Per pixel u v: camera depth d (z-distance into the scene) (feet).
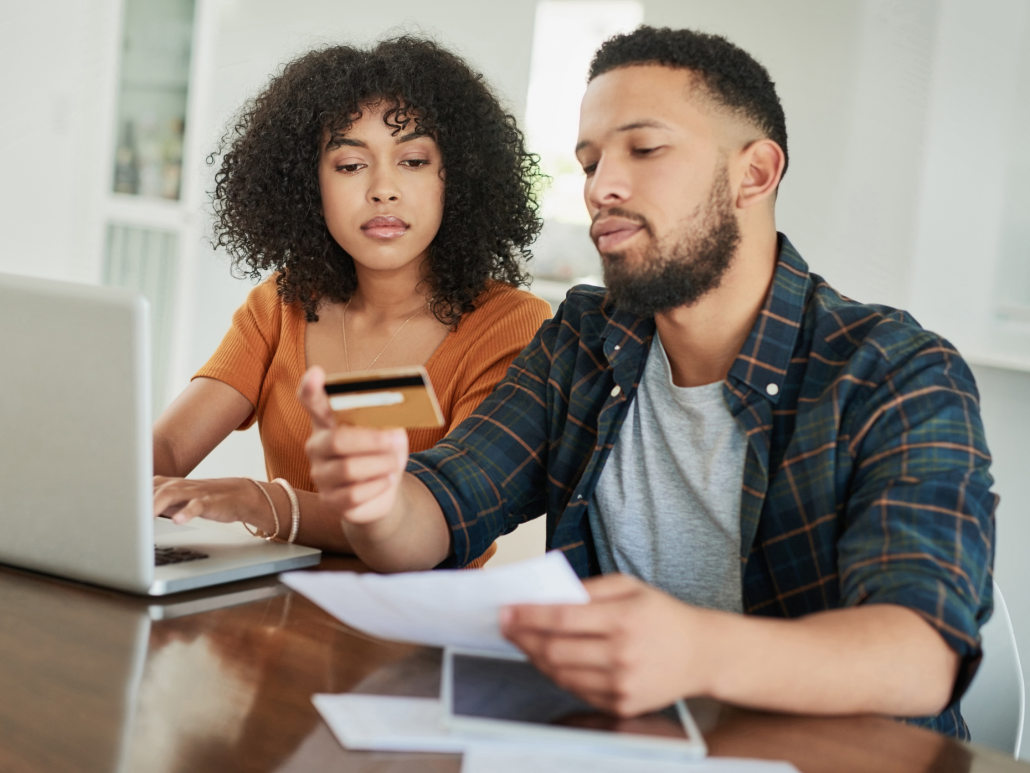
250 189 5.42
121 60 12.77
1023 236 7.63
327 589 2.23
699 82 3.31
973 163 7.81
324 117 5.03
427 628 2.38
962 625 2.58
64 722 2.23
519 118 10.79
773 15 8.92
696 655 2.26
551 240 11.09
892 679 2.44
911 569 2.68
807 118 8.70
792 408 3.42
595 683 2.22
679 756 2.18
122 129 12.84
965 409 3.08
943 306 7.97
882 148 8.28
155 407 13.00
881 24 8.27
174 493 3.86
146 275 12.80
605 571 3.92
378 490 2.88
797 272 3.58
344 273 5.48
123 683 2.48
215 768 2.06
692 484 3.62
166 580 3.23
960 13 7.80
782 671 2.35
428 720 2.30
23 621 2.89
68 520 3.24
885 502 2.88
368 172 5.03
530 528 8.15
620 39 3.53
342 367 5.30
